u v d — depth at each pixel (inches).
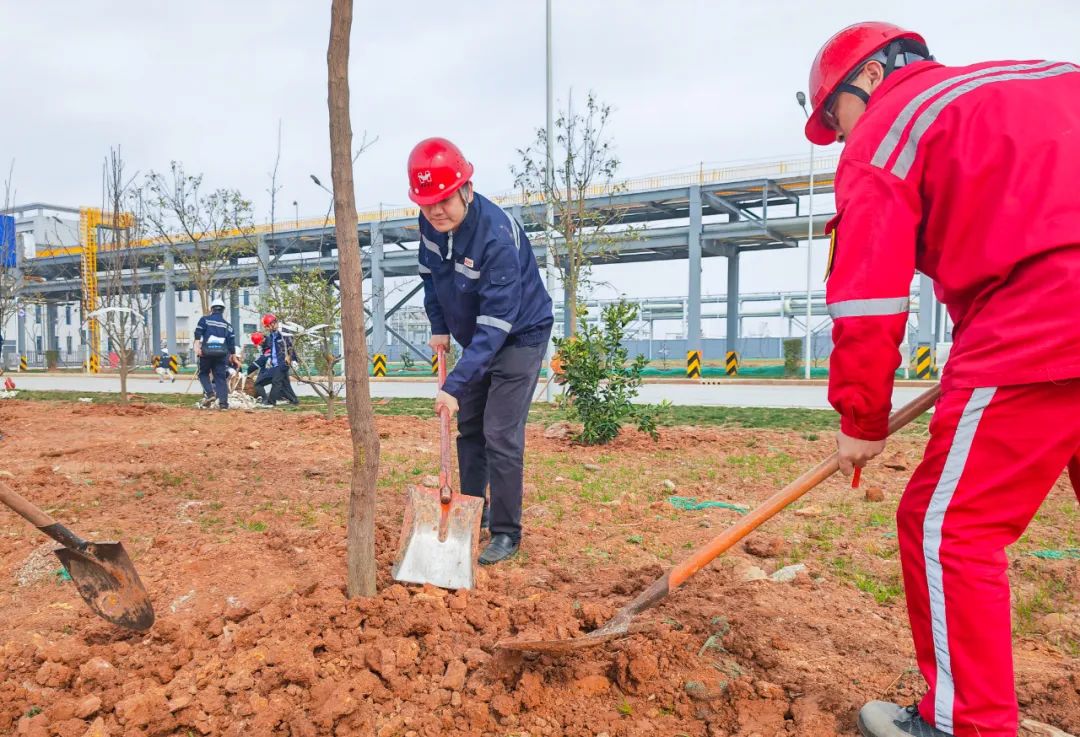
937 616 75.6
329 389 406.9
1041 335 67.7
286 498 201.6
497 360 149.0
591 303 1076.5
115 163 560.4
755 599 127.5
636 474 245.1
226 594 125.9
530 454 286.5
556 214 647.1
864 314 75.5
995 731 73.9
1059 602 128.3
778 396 690.8
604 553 156.3
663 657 100.4
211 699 92.3
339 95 107.7
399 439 319.9
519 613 114.4
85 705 89.7
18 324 2375.7
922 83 76.5
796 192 1167.6
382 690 95.1
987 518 73.4
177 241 856.3
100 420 391.5
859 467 86.0
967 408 72.6
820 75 88.1
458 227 136.8
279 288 473.4
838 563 147.6
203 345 503.5
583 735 87.7
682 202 1213.1
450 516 132.3
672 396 693.9
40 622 115.9
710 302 1843.0
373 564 120.0
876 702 85.8
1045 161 68.4
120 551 99.6
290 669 96.0
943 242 74.4
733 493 217.2
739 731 87.1
